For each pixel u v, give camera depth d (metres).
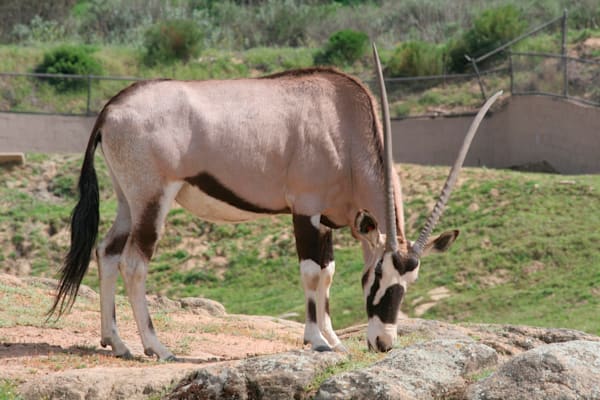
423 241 14.62
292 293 38.72
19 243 44.62
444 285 36.09
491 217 40.69
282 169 15.60
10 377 13.66
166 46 63.97
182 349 17.34
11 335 17.02
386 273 14.34
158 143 15.44
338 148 15.63
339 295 36.09
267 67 64.12
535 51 59.56
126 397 13.03
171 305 23.58
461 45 61.88
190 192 15.86
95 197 15.97
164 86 15.74
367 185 15.56
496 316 32.84
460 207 42.19
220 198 15.80
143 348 16.36
